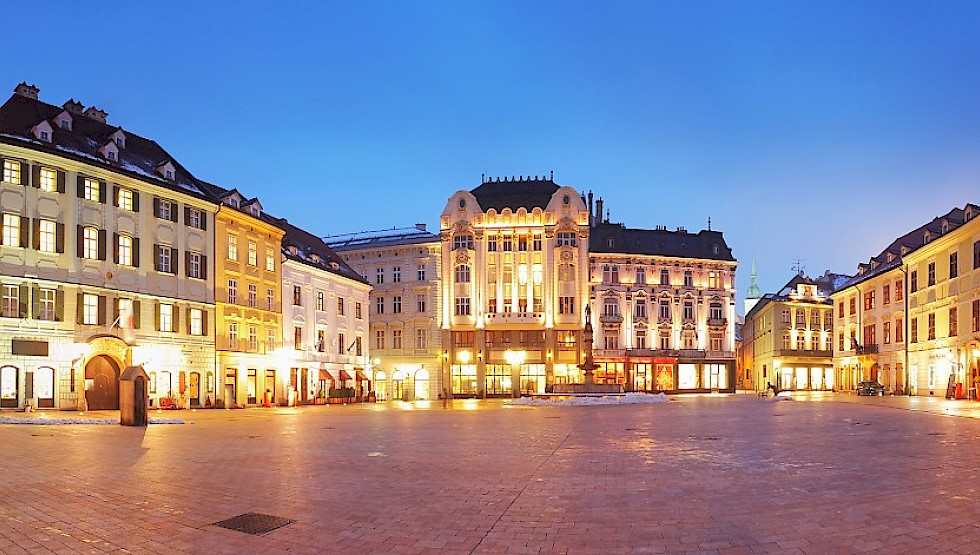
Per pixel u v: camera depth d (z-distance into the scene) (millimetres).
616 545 8016
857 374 76250
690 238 84750
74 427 25969
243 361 51781
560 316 76625
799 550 7711
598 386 56250
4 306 36781
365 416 34469
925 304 59625
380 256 79562
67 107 45594
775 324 89750
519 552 7793
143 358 43438
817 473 12875
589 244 80438
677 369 81062
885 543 7930
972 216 51188
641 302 80688
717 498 10570
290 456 16031
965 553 7527
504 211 78062
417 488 11625
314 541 8242
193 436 21688
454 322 77375
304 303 59906
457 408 44969
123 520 9227
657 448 17359
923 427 22969
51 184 39156
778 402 47062
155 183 44656
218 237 50250
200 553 7762
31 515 9461
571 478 12586
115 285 41969
